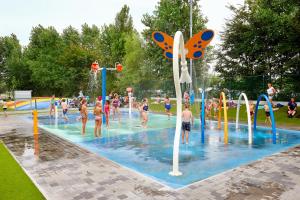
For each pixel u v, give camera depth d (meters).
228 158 8.91
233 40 27.91
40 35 60.47
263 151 9.89
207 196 5.60
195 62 33.94
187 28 34.38
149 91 33.47
